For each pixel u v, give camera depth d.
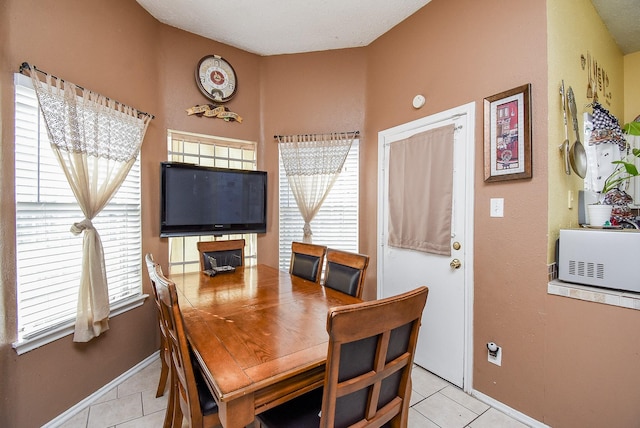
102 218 2.08
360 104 3.00
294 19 2.56
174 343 1.25
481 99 1.94
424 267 2.33
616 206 1.95
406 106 2.50
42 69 1.67
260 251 3.11
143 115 2.33
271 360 1.02
